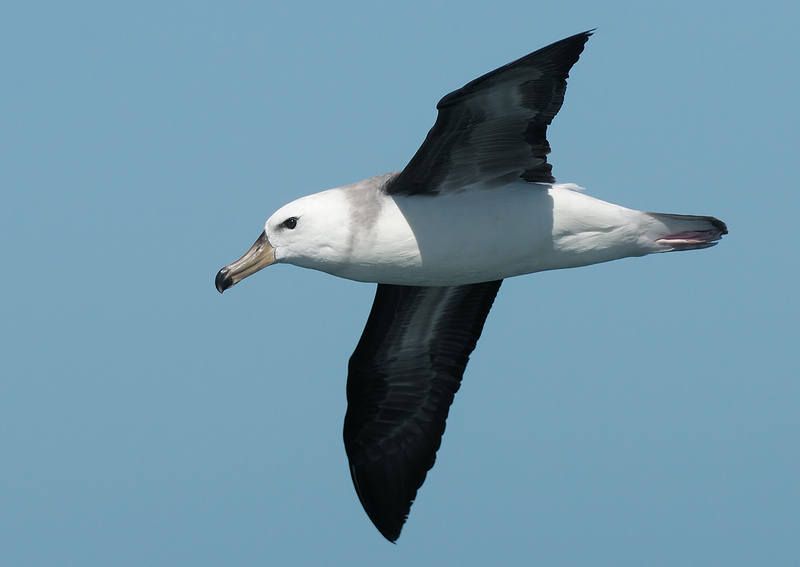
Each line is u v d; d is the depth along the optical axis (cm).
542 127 1371
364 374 1683
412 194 1415
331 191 1458
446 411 1695
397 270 1437
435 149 1358
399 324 1662
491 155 1392
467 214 1408
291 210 1442
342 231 1419
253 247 1465
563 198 1427
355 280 1468
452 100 1268
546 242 1432
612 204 1445
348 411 1692
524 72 1277
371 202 1419
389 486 1692
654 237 1455
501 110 1329
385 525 1680
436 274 1444
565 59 1274
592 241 1438
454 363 1697
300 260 1451
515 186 1427
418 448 1692
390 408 1695
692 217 1442
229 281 1457
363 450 1698
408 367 1691
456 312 1681
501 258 1435
